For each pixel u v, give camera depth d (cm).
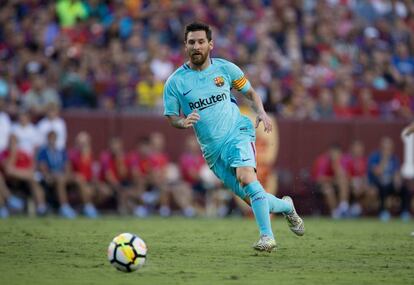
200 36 3089
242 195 3172
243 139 3120
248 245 3491
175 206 6500
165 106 3166
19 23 7869
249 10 8481
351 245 3572
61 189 6109
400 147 7138
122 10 8088
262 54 7831
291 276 2561
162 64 7450
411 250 3394
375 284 2427
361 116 7362
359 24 8894
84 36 7744
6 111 6181
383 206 6744
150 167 6444
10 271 2609
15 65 7338
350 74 8138
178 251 3228
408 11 9375
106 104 6906
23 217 5712
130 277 2491
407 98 7781
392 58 8588
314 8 8894
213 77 3138
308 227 4891
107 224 4797
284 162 6844
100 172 6362
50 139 6122
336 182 6669
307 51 8294
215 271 2650
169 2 8281
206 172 6538
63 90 6900
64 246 3350
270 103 7062
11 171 6034
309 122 6938
